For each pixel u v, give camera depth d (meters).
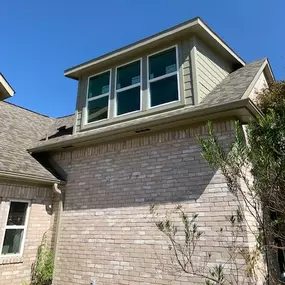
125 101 8.20
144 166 6.84
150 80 7.84
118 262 6.44
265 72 8.68
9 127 10.18
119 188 7.11
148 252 6.04
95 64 9.00
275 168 3.51
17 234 7.34
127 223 6.62
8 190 7.24
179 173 6.20
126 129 6.95
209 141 3.94
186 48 7.48
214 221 5.39
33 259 7.50
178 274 5.50
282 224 4.10
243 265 4.81
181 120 6.18
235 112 5.63
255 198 4.16
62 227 7.85
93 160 7.96
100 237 6.98
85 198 7.71
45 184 8.13
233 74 8.59
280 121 3.74
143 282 5.90
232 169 3.81
